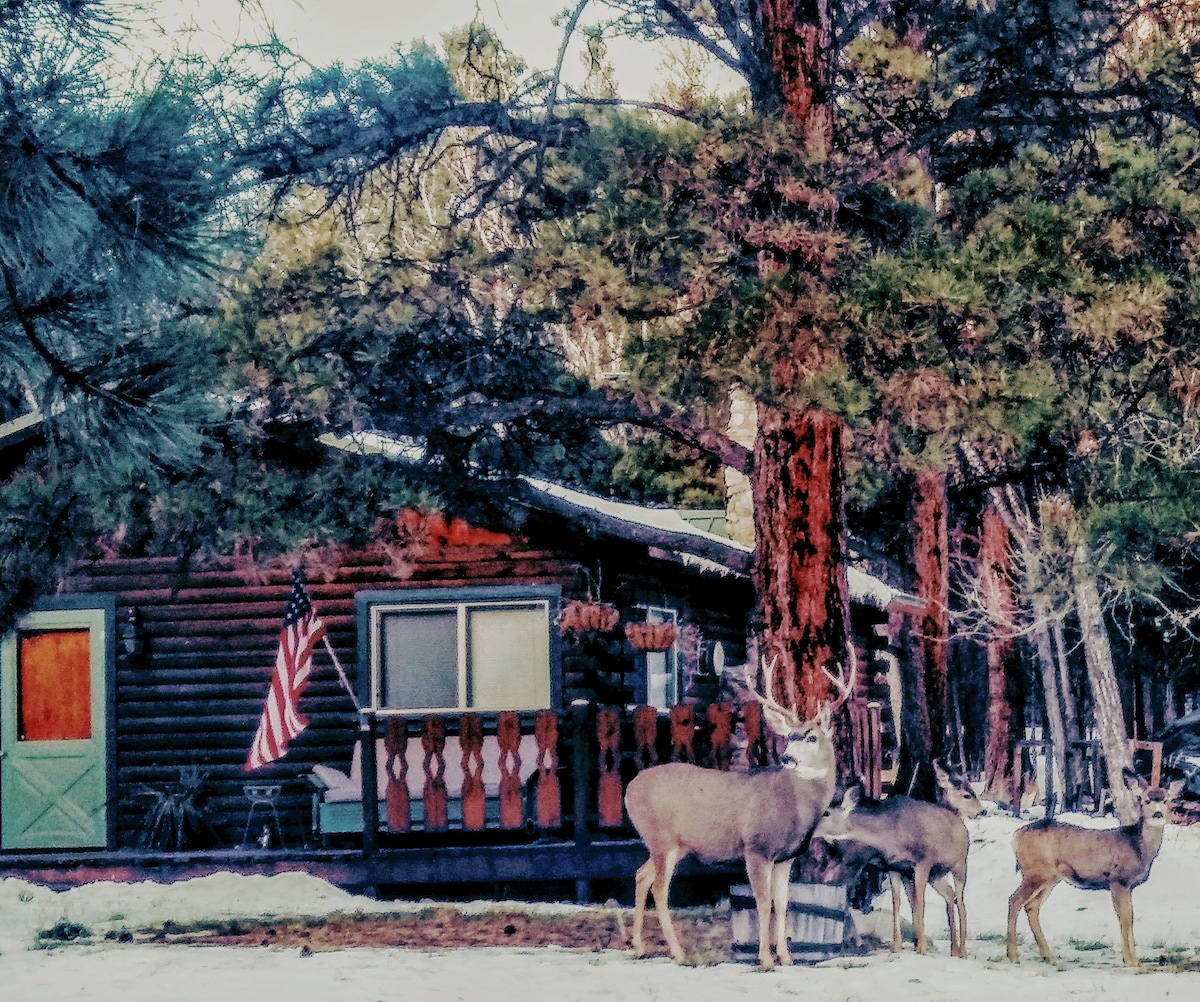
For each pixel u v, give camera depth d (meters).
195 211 8.11
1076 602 23.75
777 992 10.01
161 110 7.93
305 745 17.42
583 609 16.38
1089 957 12.48
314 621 15.81
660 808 11.57
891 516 25.14
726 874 15.51
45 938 13.30
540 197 14.73
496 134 15.05
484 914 14.50
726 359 12.16
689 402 12.75
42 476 12.86
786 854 11.39
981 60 15.06
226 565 17.77
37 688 18.12
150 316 8.62
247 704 17.64
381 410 14.73
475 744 15.28
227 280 13.05
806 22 14.01
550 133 14.23
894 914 12.41
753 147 12.57
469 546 17.28
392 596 17.33
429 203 15.96
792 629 13.73
